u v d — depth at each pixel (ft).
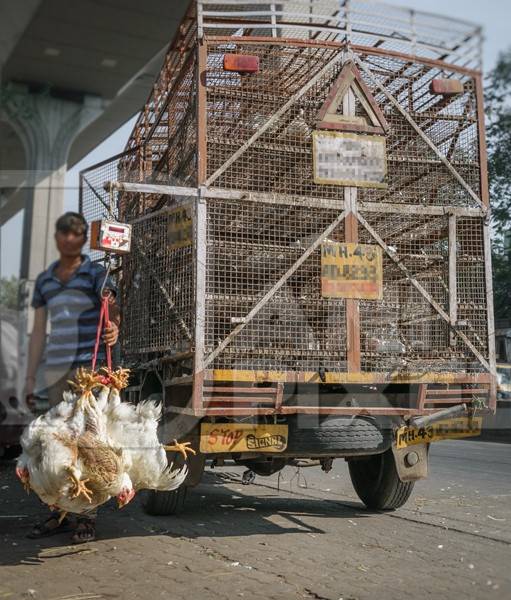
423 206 19.16
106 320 14.85
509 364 49.24
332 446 17.88
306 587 13.33
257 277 17.79
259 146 18.19
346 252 18.49
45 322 11.16
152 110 26.35
